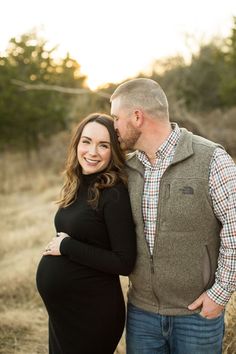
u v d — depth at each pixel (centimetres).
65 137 1560
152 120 223
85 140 242
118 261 226
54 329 250
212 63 1709
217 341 228
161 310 228
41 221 803
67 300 240
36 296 486
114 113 232
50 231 702
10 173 1456
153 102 223
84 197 242
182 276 219
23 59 1596
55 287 240
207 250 218
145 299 233
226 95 1552
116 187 232
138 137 227
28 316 444
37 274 251
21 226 791
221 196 209
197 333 223
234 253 210
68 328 242
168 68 1664
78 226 236
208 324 223
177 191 215
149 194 224
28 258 582
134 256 229
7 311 456
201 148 217
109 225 229
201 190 212
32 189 1217
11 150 1714
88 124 243
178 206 214
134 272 233
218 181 210
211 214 215
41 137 1672
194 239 216
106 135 239
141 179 228
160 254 221
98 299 237
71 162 249
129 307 245
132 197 229
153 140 225
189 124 1120
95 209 234
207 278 219
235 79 1549
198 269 218
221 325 232
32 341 401
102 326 239
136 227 229
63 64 1631
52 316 248
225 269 212
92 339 239
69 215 242
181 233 216
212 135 1138
